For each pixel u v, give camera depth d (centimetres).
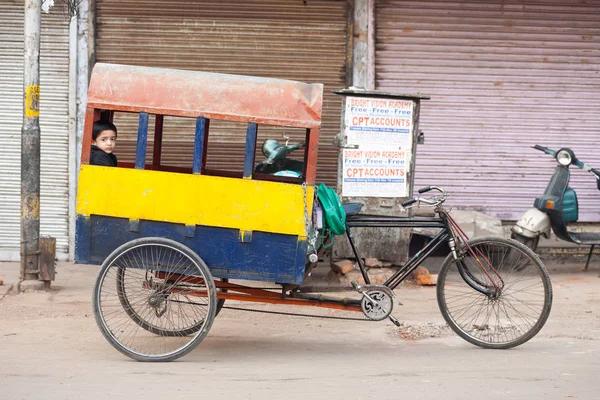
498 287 634
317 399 484
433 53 986
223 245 572
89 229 573
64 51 952
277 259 572
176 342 629
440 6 980
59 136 961
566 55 999
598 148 1012
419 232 852
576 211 898
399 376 539
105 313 715
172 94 572
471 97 995
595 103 1008
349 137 825
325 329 688
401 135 831
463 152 999
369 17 971
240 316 725
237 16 964
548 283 610
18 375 534
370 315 603
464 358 591
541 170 1009
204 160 686
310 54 973
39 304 753
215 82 576
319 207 594
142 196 568
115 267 618
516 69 995
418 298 798
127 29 959
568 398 489
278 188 568
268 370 555
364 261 845
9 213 967
